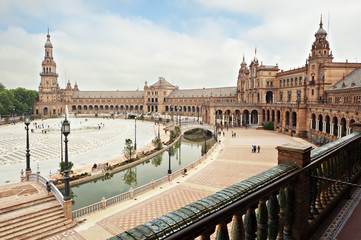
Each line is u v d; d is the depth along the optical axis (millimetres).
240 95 126688
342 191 8602
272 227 5258
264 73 101125
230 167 42750
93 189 37312
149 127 114688
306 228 6129
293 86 89125
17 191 25453
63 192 35375
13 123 127688
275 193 5234
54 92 179750
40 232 20750
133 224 22938
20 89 172625
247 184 4629
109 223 23172
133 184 39625
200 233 3453
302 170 5906
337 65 73250
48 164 48312
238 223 4297
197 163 45094
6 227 20297
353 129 12242
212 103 102000
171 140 73625
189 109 176375
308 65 79750
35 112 174625
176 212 3582
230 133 84500
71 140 76812
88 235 21000
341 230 6605
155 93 187125
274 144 62906
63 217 22750
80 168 45250
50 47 178375
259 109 101125
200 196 29828
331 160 8305
